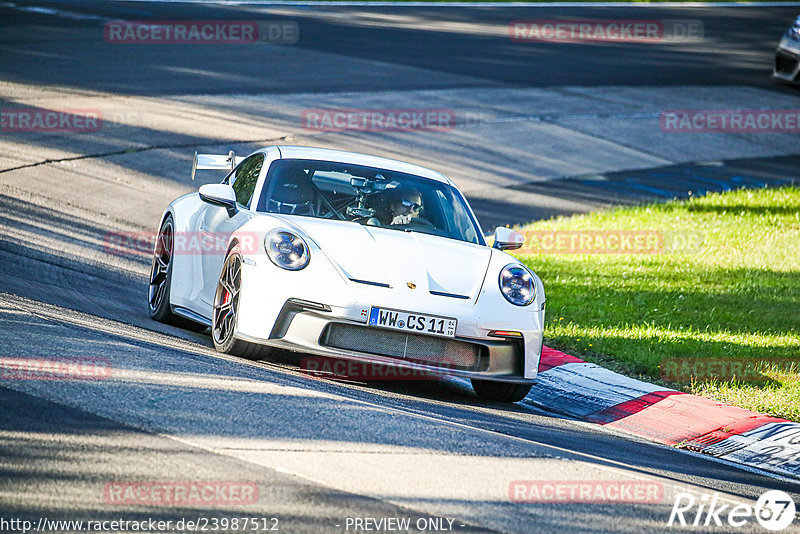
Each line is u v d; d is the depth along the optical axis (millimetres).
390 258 22656
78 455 14328
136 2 97000
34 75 62375
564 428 22281
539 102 77125
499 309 22516
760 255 44562
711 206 54875
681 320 33594
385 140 60656
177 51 76875
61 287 27484
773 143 74812
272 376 21062
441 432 18484
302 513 13344
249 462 15016
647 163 66125
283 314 21688
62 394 16859
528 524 14180
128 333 23203
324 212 24547
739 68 100125
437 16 112688
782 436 23281
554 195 55781
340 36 92375
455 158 59938
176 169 48375
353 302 21375
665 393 25672
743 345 30875
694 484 18562
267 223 23156
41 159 45594
